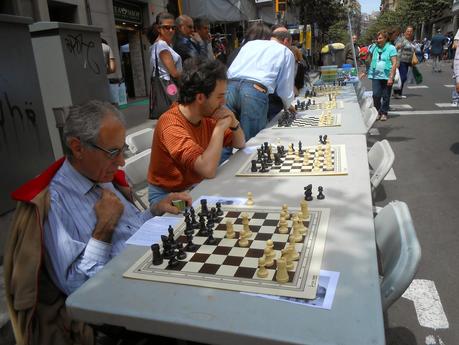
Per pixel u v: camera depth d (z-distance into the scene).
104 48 6.54
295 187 2.14
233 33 14.05
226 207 1.94
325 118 4.00
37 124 3.43
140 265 1.45
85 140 1.62
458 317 2.46
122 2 10.43
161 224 1.83
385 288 1.37
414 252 1.36
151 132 3.44
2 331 2.24
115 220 1.71
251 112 4.02
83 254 1.63
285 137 3.36
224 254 1.49
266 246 1.41
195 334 1.12
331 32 31.94
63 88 3.96
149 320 1.17
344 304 1.16
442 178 4.76
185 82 2.43
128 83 11.99
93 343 1.60
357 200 1.89
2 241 2.96
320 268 1.34
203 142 2.69
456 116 8.13
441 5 33.06
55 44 3.83
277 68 4.06
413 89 12.73
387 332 2.36
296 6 22.02
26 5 6.96
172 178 2.63
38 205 1.53
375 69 7.83
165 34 4.86
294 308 1.16
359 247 1.46
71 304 1.26
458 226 3.54
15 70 3.21
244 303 1.19
